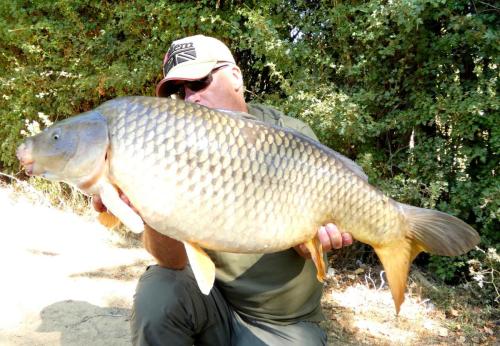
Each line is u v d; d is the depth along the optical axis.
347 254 4.10
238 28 4.14
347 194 1.71
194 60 2.13
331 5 3.96
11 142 5.62
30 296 3.25
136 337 1.99
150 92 4.88
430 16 3.56
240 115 1.67
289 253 2.03
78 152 1.52
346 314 3.39
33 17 5.46
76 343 2.75
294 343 2.06
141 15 4.66
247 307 2.07
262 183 1.60
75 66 5.16
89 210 5.07
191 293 1.99
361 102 3.77
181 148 1.52
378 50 3.78
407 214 1.82
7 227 4.52
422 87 3.77
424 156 3.75
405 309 3.49
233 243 1.60
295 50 3.86
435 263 3.79
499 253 3.59
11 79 5.44
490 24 3.59
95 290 3.43
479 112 3.41
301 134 1.70
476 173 3.74
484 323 3.36
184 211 1.54
